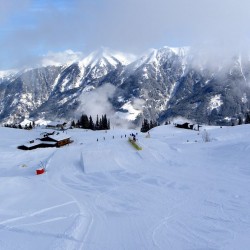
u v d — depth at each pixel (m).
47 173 31.78
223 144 43.28
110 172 29.23
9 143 75.50
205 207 16.44
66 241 11.88
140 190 21.42
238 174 25.28
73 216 15.25
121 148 39.72
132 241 12.01
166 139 64.44
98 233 12.90
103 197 19.73
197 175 25.69
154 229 13.27
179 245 11.52
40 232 12.86
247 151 33.97
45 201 18.78
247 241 11.68
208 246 11.33
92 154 35.25
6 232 12.98
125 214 15.74
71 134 91.12
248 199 17.73
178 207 16.67
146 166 31.17
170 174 26.69
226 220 14.15
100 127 143.62
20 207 17.33
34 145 69.00
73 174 29.88
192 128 100.06
